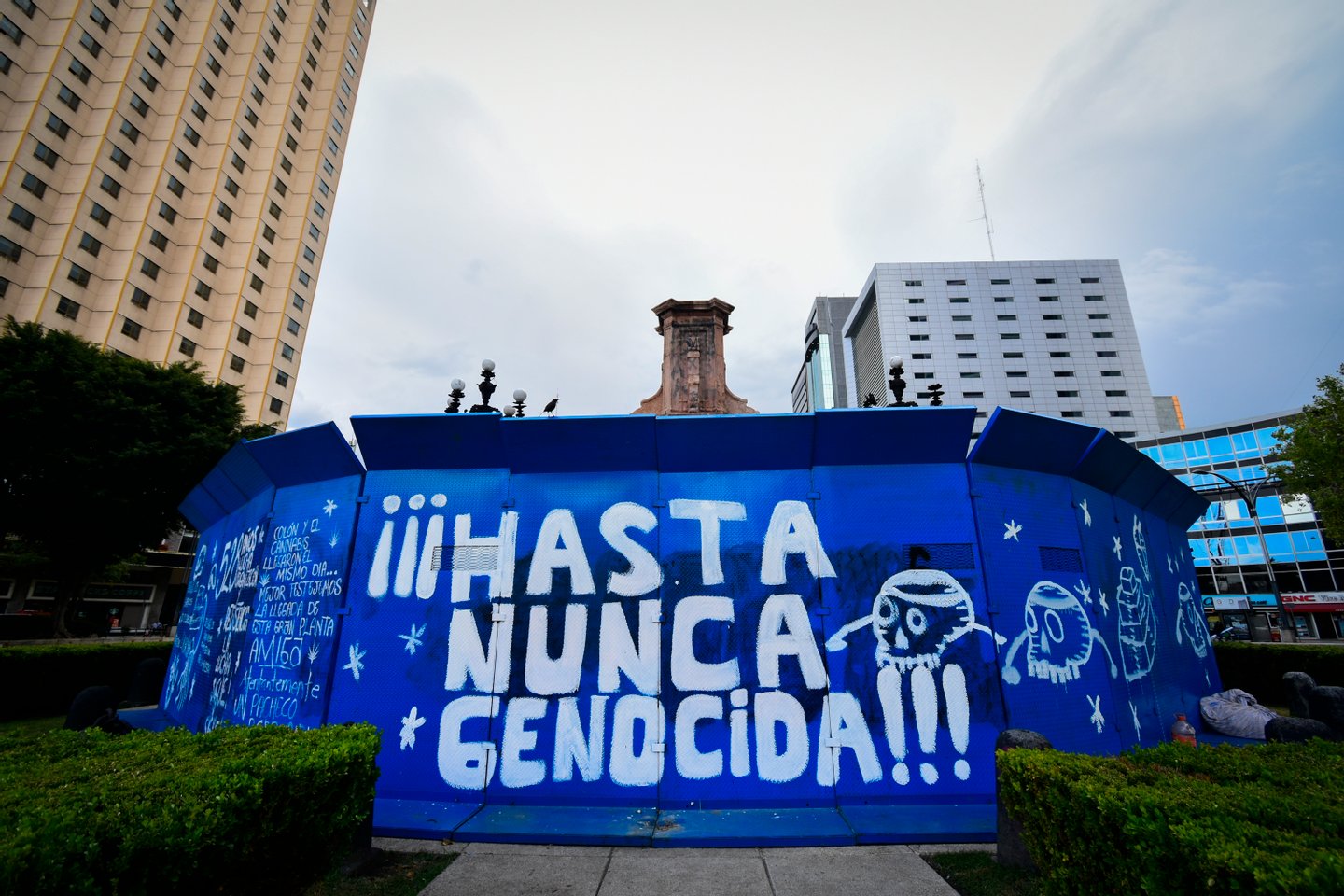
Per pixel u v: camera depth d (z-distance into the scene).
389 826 5.15
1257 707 8.31
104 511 23.14
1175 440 52.03
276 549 7.56
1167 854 2.53
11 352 22.67
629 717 5.89
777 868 4.50
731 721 5.86
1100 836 2.90
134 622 43.81
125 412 23.64
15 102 40.16
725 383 20.14
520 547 6.42
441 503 6.68
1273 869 2.16
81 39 43.34
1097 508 7.69
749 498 6.47
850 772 5.73
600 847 4.92
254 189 53.59
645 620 6.13
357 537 6.69
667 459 6.57
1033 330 85.00
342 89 63.44
